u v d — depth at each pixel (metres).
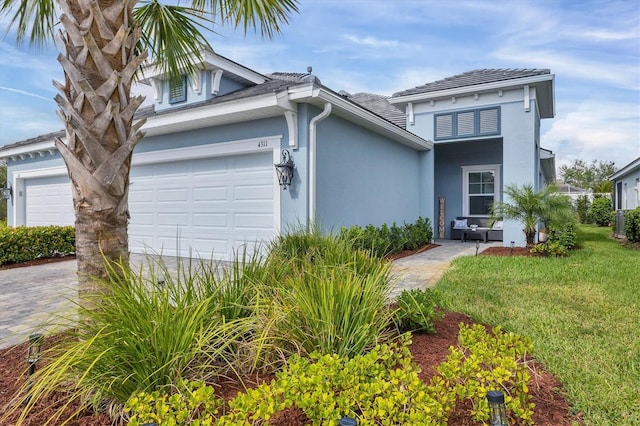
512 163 10.69
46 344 2.84
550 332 3.52
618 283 5.47
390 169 10.30
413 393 1.90
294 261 3.72
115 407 2.12
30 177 12.61
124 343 2.15
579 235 14.10
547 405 2.35
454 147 13.91
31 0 3.49
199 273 3.09
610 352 3.08
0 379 2.62
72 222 11.51
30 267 8.25
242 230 7.92
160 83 10.05
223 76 9.85
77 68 2.56
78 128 2.54
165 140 8.98
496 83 10.52
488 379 2.09
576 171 40.16
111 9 2.68
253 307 2.79
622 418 2.22
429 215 12.12
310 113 7.06
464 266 6.94
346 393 1.92
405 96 11.93
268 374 2.54
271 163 7.48
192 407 1.88
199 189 8.59
